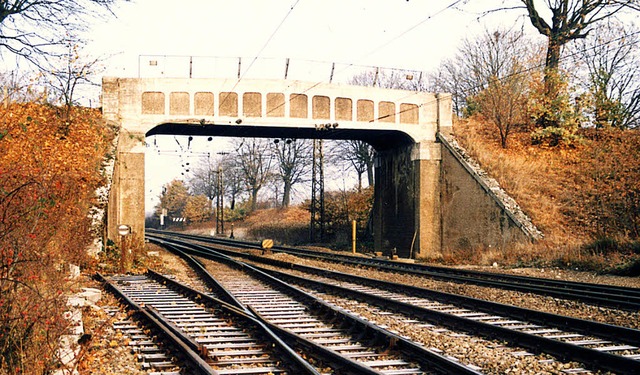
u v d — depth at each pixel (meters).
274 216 73.75
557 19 40.66
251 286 19.41
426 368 8.95
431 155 36.56
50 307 8.78
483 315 13.98
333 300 16.45
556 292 16.92
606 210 29.53
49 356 8.15
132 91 33.38
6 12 21.22
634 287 18.89
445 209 35.72
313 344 9.93
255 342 10.66
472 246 33.12
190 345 9.88
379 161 42.00
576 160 35.41
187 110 33.81
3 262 8.79
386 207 40.84
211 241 57.03
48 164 16.61
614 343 10.88
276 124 34.53
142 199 33.09
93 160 27.34
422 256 35.28
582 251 26.06
